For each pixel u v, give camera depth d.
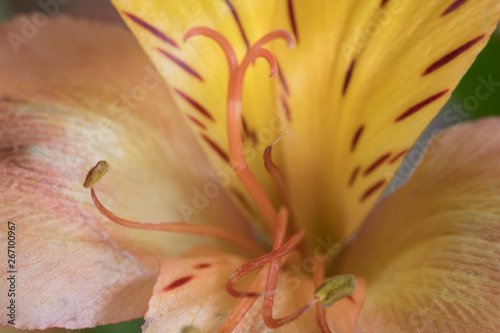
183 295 0.12
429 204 0.14
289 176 0.14
